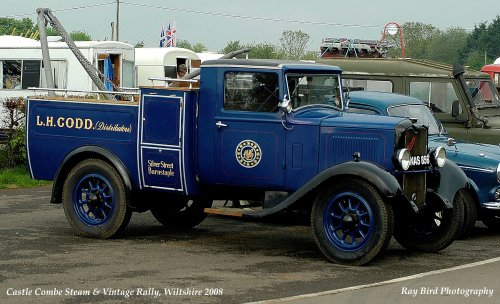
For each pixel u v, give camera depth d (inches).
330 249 369.7
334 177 367.6
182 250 397.1
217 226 475.5
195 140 404.2
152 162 410.9
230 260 374.3
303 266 363.3
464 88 568.1
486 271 358.6
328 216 371.6
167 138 406.3
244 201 421.4
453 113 561.3
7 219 484.1
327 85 410.6
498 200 454.3
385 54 743.7
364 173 359.3
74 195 427.8
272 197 394.6
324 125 382.6
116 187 417.4
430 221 406.6
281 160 389.1
